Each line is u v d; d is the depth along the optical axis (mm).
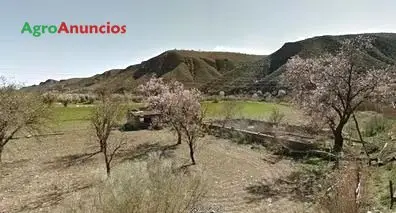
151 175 11859
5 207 16188
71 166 24500
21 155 28266
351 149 23297
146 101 41875
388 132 26781
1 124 24406
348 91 23141
